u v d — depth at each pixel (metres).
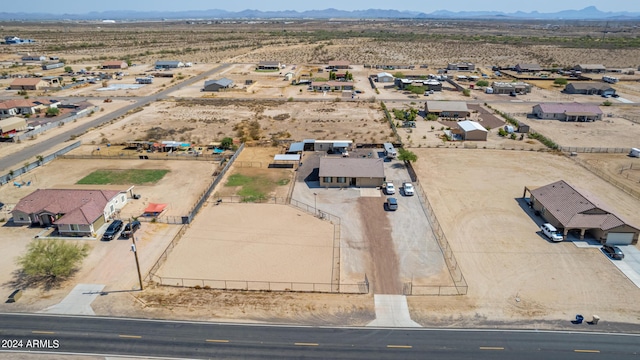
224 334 38.09
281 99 136.62
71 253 45.91
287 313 40.84
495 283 45.41
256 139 95.19
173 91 149.00
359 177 69.12
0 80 166.00
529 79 175.50
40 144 92.12
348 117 114.50
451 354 35.75
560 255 50.47
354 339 37.53
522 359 35.19
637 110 124.31
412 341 37.28
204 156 83.50
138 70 195.50
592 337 37.69
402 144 90.69
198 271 47.50
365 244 52.94
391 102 133.12
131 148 89.38
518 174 75.44
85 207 56.03
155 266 48.16
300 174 75.56
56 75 178.00
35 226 57.25
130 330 38.50
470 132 94.44
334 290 44.34
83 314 40.50
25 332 38.06
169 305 41.81
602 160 82.88
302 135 98.06
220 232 55.75
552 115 114.06
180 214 60.69
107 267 48.00
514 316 40.47
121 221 56.34
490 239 54.06
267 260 49.59
